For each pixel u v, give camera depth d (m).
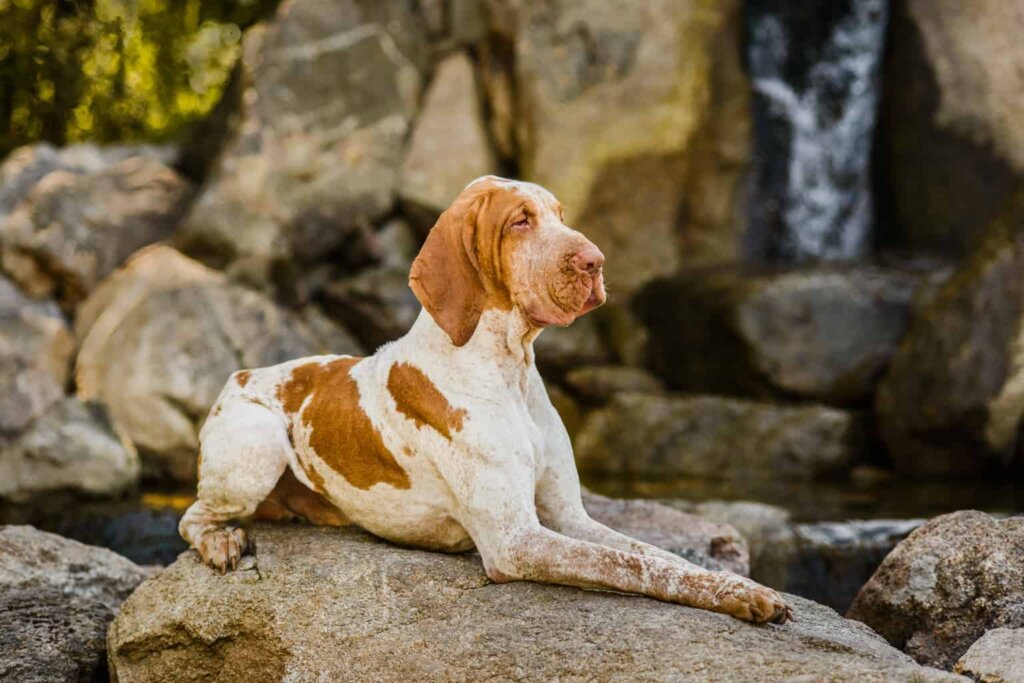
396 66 11.62
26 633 4.04
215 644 3.60
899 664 2.95
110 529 7.31
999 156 10.88
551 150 11.23
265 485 3.82
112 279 10.07
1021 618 3.81
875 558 6.09
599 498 5.25
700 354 10.48
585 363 11.00
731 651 3.00
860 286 10.09
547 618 3.28
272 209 10.57
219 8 13.78
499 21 11.52
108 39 13.00
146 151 11.81
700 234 11.52
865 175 11.84
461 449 3.53
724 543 4.74
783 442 9.43
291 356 9.87
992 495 8.21
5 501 8.03
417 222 11.48
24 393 8.88
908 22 11.37
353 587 3.57
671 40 11.36
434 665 3.25
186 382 9.19
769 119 11.56
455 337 3.52
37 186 10.37
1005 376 8.66
